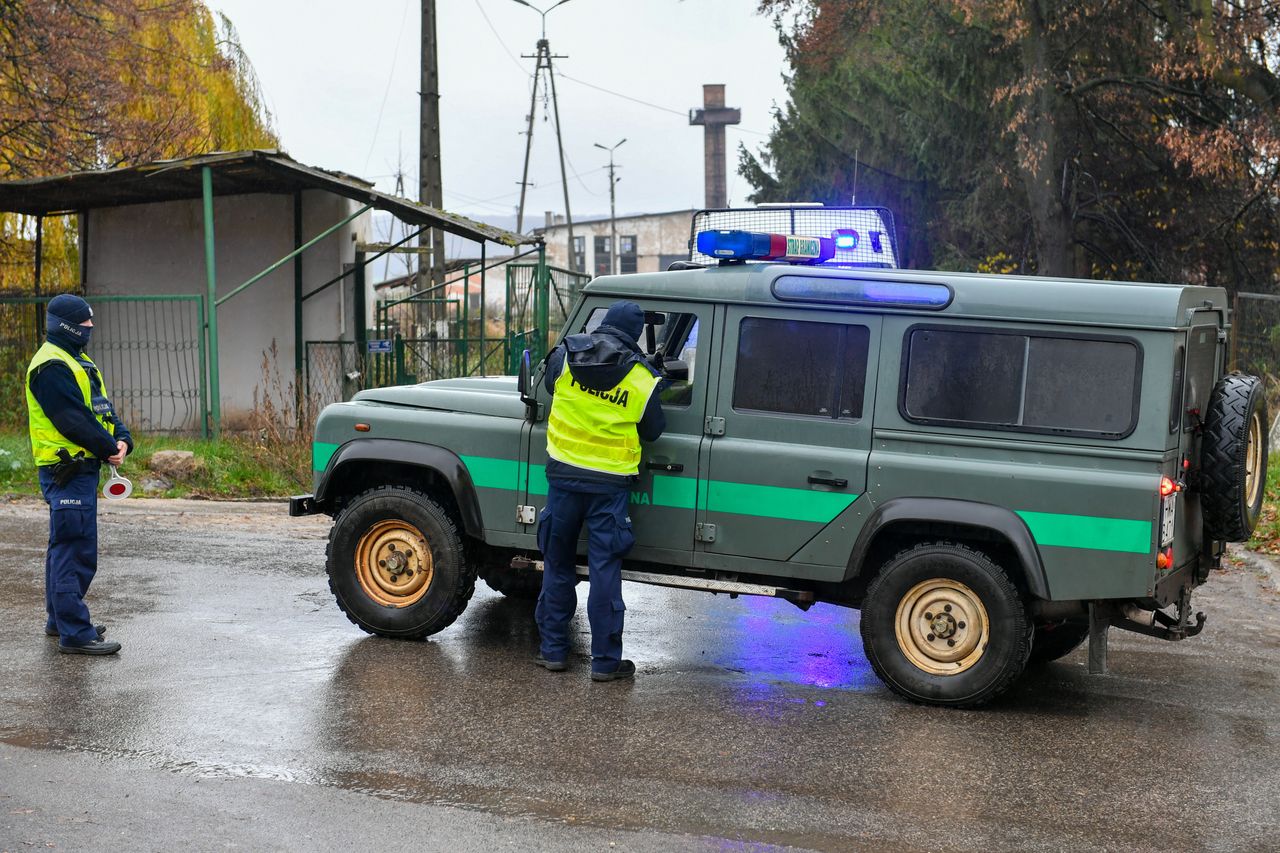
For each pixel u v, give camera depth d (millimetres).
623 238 84125
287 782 4871
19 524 10461
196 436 16844
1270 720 6031
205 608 7742
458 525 7137
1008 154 22641
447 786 4871
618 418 6293
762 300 6398
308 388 17359
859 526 6211
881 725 5820
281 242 17422
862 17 23391
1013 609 5977
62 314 6500
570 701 6066
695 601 8523
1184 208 22625
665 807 4711
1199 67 19844
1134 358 5863
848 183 26344
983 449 6051
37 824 4410
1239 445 6031
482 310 18797
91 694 5945
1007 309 6023
